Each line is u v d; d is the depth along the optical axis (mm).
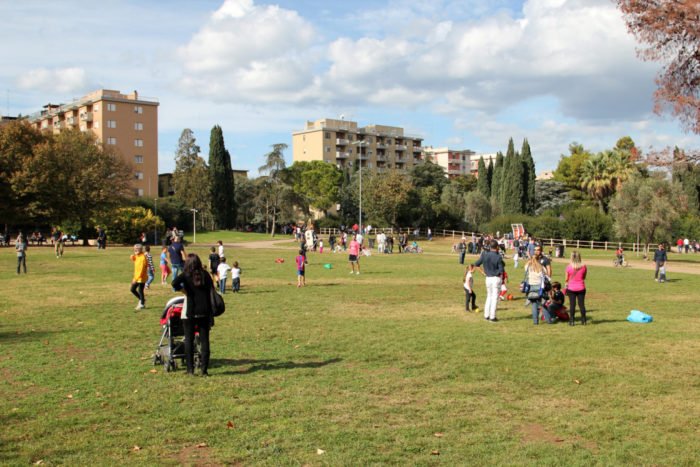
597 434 6656
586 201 87938
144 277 16594
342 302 18422
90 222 61719
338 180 107312
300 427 6750
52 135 62562
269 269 32062
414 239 81688
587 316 15797
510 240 64188
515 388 8484
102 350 10953
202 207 95062
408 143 141125
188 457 5883
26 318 14852
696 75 12359
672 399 8008
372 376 9078
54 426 6734
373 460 5820
